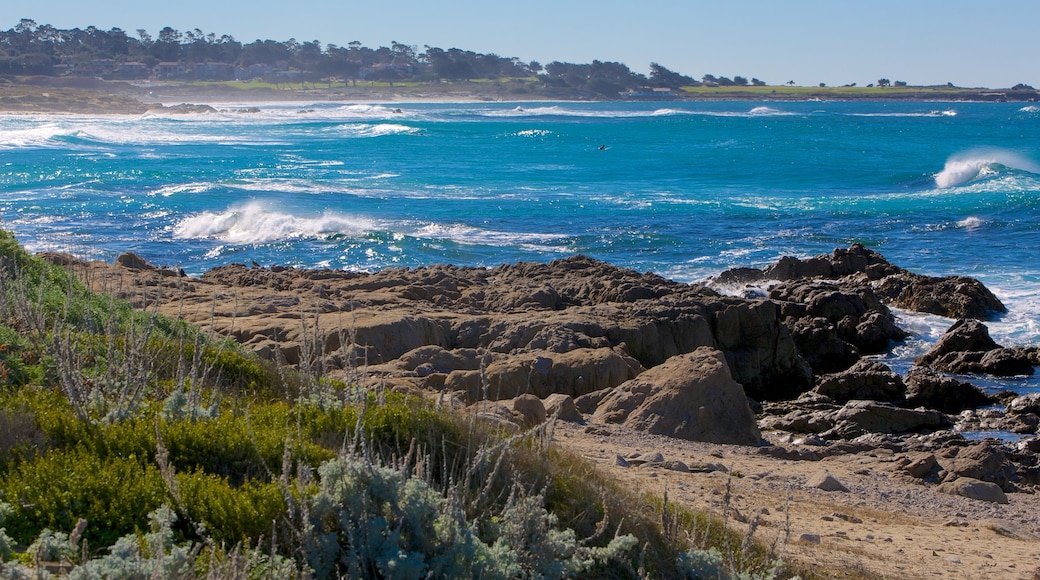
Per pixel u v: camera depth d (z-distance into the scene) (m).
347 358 8.63
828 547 9.12
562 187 57.62
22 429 6.81
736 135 106.81
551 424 9.13
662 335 21.06
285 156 75.75
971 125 131.38
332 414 8.14
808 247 38.31
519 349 18.73
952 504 12.68
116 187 51.56
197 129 111.06
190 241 38.31
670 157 77.25
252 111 164.88
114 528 5.77
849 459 15.31
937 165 67.19
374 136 102.38
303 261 35.50
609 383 17.00
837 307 26.73
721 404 15.52
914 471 14.16
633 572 6.65
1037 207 46.59
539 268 27.95
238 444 6.97
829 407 20.25
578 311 21.95
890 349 25.69
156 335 11.66
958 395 21.03
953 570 8.92
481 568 5.52
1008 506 13.02
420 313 20.58
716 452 14.12
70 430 6.89
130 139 91.50
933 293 29.14
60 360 7.44
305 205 46.56
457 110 193.62
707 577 6.93
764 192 55.53
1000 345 25.11
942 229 41.91
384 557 5.32
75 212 43.12
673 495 10.02
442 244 38.41
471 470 6.55
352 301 21.03
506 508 6.36
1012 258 36.16
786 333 22.59
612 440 13.70
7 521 5.66
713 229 42.03
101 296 13.72
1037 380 22.89
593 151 84.38
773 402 21.44
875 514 11.41
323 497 5.62
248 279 24.64
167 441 6.86
